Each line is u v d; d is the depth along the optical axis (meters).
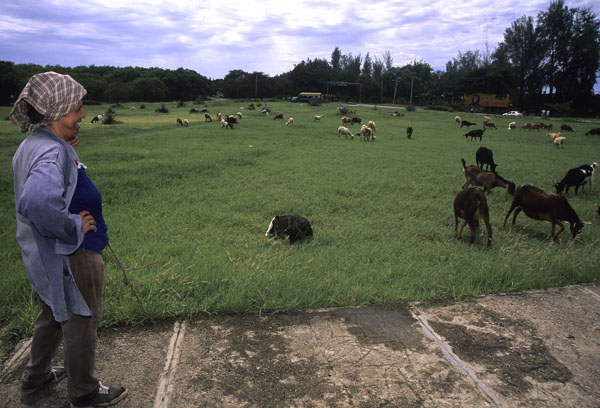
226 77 128.62
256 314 3.21
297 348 2.73
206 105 80.81
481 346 2.82
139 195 10.32
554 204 7.21
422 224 8.16
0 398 2.23
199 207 9.12
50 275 1.87
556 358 2.70
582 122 57.00
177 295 3.32
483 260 5.29
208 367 2.50
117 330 2.90
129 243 6.29
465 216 7.05
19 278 4.03
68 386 2.10
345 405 2.19
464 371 2.52
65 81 1.97
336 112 59.62
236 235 7.06
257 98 117.62
